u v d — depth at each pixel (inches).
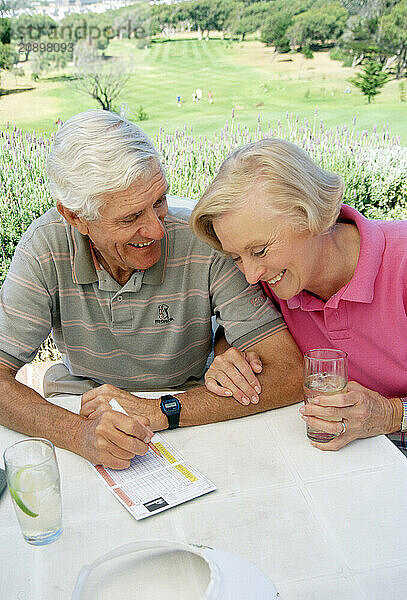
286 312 63.8
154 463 48.9
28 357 64.6
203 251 63.8
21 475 38.5
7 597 35.9
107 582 29.7
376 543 39.4
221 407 54.7
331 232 58.0
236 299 63.1
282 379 57.7
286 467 47.8
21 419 54.4
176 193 138.7
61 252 63.6
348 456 49.0
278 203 50.7
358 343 60.9
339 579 36.7
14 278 63.9
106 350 68.4
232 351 59.1
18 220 133.6
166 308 65.4
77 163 54.4
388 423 51.9
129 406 54.5
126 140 54.9
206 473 47.4
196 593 29.2
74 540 40.6
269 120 143.6
